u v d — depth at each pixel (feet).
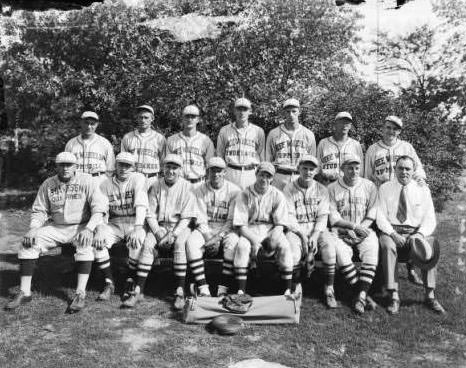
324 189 18.81
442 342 15.24
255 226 18.42
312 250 17.75
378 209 18.58
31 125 33.86
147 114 21.56
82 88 32.50
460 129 28.14
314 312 16.97
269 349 14.73
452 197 28.78
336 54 29.91
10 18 31.58
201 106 30.71
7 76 32.89
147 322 16.25
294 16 29.73
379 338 15.44
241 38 30.50
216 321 15.75
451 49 28.99
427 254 17.15
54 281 19.51
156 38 31.78
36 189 34.17
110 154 21.79
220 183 18.92
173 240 18.16
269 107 28.45
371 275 17.28
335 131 21.24
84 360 13.92
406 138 27.09
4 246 24.02
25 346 14.69
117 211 19.11
